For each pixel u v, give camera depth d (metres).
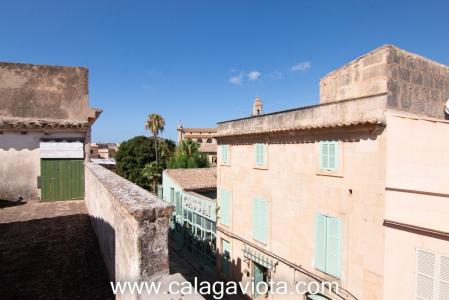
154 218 3.08
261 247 13.78
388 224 8.61
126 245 3.45
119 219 3.83
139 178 40.59
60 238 6.40
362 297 9.27
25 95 10.02
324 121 10.55
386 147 8.62
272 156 13.11
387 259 8.64
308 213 11.23
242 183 15.20
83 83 10.80
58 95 10.44
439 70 10.66
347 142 9.75
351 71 10.77
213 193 24.48
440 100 10.70
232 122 15.99
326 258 10.47
